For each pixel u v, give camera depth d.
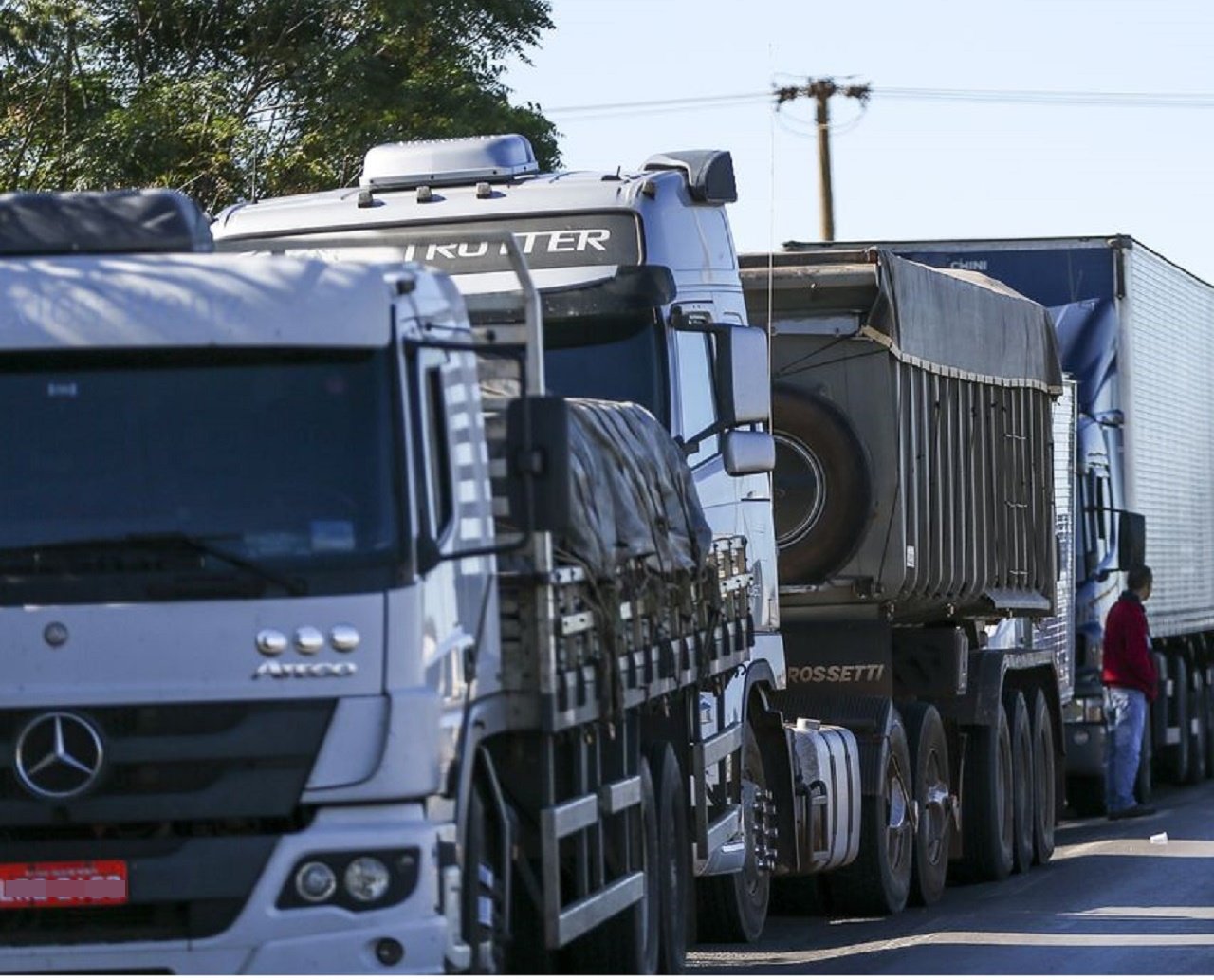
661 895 28.56
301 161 83.19
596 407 27.77
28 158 80.38
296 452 21.55
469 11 89.38
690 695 29.97
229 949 20.95
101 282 21.84
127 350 21.75
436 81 87.06
